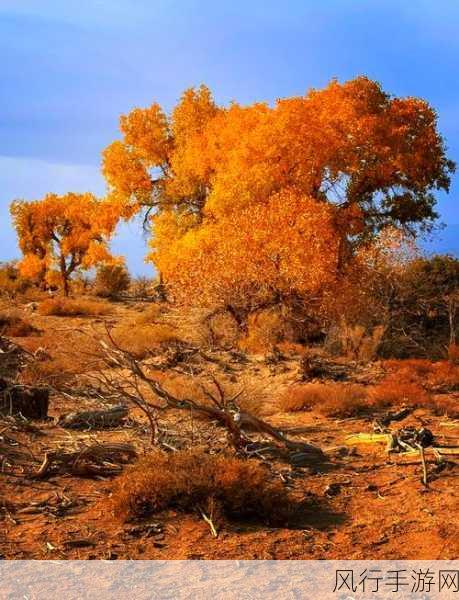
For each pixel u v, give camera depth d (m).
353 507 6.48
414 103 27.31
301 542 5.63
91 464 7.41
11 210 40.16
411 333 20.69
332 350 18.95
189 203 34.53
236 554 5.38
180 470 6.52
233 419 8.18
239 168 26.64
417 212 28.95
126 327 22.61
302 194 25.11
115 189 36.41
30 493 6.79
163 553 5.42
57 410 10.77
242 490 6.16
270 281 21.19
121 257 39.38
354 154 26.05
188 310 27.89
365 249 23.17
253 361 16.66
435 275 22.52
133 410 11.00
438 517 6.06
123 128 35.50
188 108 34.28
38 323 25.28
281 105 26.66
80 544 5.55
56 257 41.25
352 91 27.08
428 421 10.51
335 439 9.36
